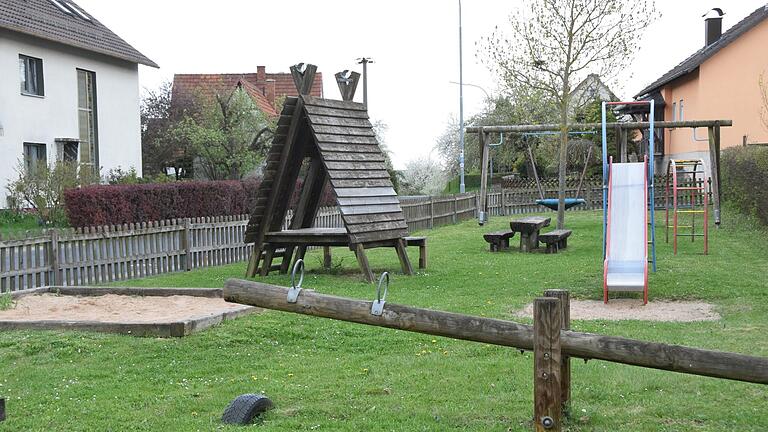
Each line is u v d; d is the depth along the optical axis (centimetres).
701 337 941
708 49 3800
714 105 3534
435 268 1625
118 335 905
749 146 2595
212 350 862
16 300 1131
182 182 2312
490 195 3506
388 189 1556
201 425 604
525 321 1027
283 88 5850
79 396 696
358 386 721
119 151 3488
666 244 2003
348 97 1577
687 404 656
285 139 1496
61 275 1407
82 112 3266
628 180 1599
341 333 943
